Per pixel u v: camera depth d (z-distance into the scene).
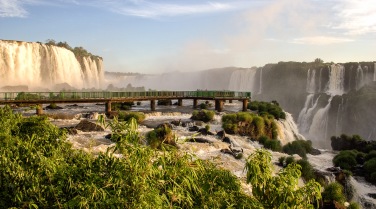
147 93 53.75
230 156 27.45
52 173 7.20
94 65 143.25
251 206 6.43
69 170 6.65
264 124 41.41
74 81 119.56
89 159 7.21
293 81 131.00
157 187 6.12
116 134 6.36
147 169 5.81
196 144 29.19
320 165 33.56
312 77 122.12
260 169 6.98
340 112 100.56
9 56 92.25
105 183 5.86
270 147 35.56
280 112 53.38
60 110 50.34
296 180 6.95
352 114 97.38
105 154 6.47
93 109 53.81
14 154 8.45
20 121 11.27
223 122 41.12
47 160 7.83
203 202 6.28
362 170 31.86
